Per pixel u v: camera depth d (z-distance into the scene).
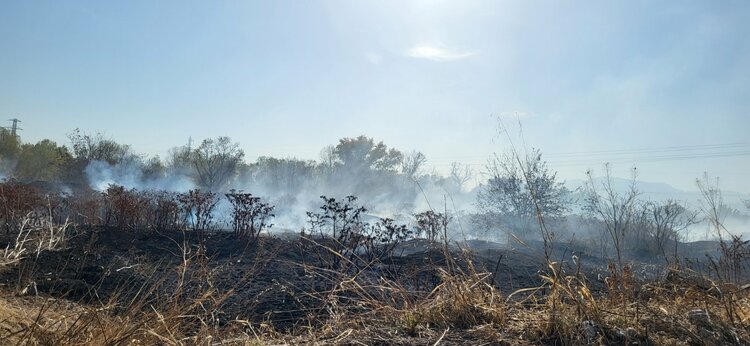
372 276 6.65
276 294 6.08
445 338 3.72
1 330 3.55
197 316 4.10
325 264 7.85
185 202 12.91
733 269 5.01
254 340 3.95
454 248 8.63
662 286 4.77
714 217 5.28
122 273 7.04
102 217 13.53
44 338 3.48
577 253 11.76
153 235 11.62
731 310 3.84
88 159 39.38
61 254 7.62
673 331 3.67
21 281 5.24
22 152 40.50
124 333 3.57
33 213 9.70
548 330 3.71
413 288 5.56
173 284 5.68
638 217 12.97
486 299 4.39
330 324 4.27
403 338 3.72
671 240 13.29
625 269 4.59
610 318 3.85
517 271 8.02
